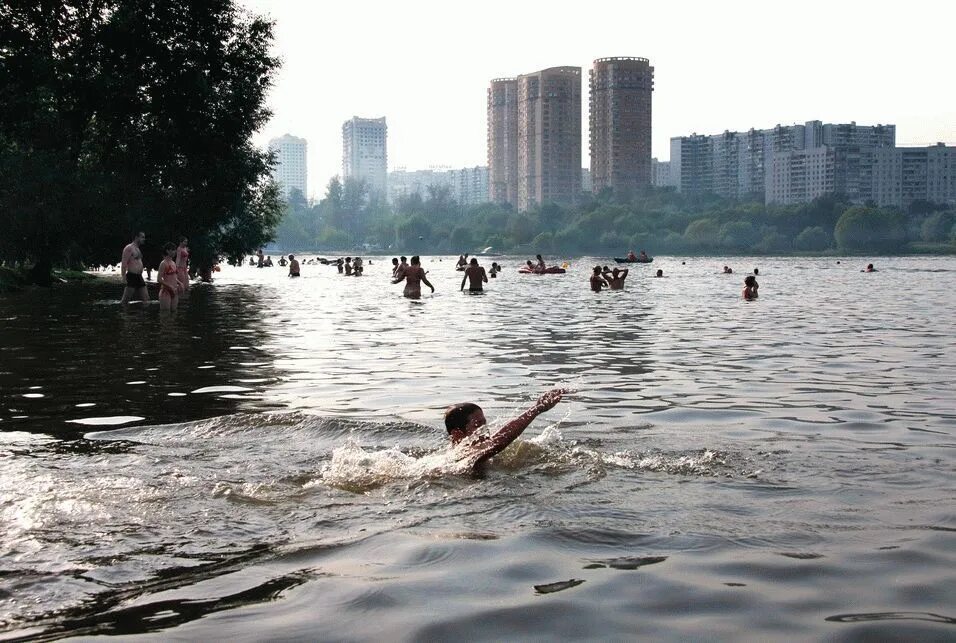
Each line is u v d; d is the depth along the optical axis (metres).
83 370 10.38
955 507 4.42
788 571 3.54
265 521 4.25
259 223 41.16
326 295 29.70
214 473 5.20
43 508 4.43
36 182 29.56
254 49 33.84
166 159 33.06
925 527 4.09
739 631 2.97
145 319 18.41
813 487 4.84
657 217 188.62
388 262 114.69
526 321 18.36
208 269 41.75
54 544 3.89
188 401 8.15
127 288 23.48
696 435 6.45
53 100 31.55
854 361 11.46
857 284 40.59
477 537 4.00
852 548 3.81
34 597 3.28
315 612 3.14
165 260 21.16
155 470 5.27
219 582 3.44
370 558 3.72
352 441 6.18
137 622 3.05
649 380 9.64
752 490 4.78
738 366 10.89
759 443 6.13
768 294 31.06
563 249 184.75
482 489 4.82
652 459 5.55
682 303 25.12
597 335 15.23
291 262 52.47
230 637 2.92
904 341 14.18
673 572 3.54
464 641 2.90
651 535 4.00
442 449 5.84
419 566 3.62
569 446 5.96
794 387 9.09
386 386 9.18
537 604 3.22
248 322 17.84
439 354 12.27
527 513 4.36
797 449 5.91
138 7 31.31
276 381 9.54
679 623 3.05
